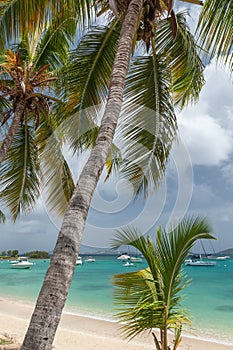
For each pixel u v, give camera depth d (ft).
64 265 6.00
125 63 10.94
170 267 11.99
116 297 12.96
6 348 25.82
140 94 18.30
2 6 17.71
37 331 5.30
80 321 44.24
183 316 12.74
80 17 17.63
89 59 19.44
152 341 32.99
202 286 89.61
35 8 16.97
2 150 20.22
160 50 19.62
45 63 26.43
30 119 26.25
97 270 151.33
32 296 73.41
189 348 30.94
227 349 30.94
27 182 26.86
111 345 31.35
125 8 13.61
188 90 21.17
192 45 19.48
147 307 11.82
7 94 22.09
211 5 14.16
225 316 49.01
